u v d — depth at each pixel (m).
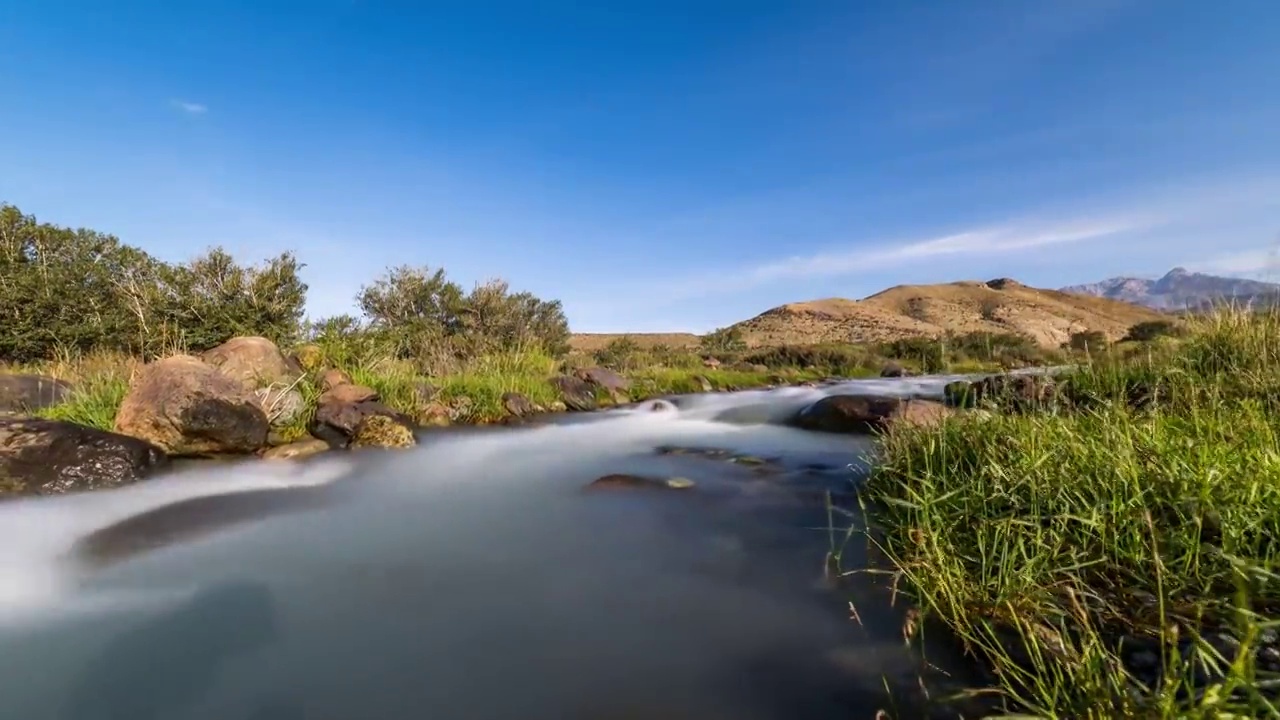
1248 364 5.46
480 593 3.34
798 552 3.76
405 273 19.47
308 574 3.62
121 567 3.69
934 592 2.82
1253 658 1.65
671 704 2.30
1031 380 6.16
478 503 5.16
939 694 2.23
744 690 2.37
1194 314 6.71
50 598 3.28
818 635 2.75
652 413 11.56
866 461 5.46
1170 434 3.64
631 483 5.53
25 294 13.13
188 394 6.43
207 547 4.05
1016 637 2.49
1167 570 2.53
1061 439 3.78
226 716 2.29
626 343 25.09
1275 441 3.31
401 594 3.33
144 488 5.40
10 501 4.79
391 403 9.60
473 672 2.55
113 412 7.07
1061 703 2.00
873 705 2.21
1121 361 6.36
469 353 15.15
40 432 5.27
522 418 10.62
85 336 12.91
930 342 23.22
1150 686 2.04
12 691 2.45
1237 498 2.77
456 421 9.90
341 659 2.67
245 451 6.86
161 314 12.66
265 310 13.75
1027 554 2.91
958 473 4.09
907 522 3.63
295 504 5.09
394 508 5.02
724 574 3.49
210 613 3.12
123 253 16.97
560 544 4.10
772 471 5.96
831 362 23.38
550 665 2.60
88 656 2.71
